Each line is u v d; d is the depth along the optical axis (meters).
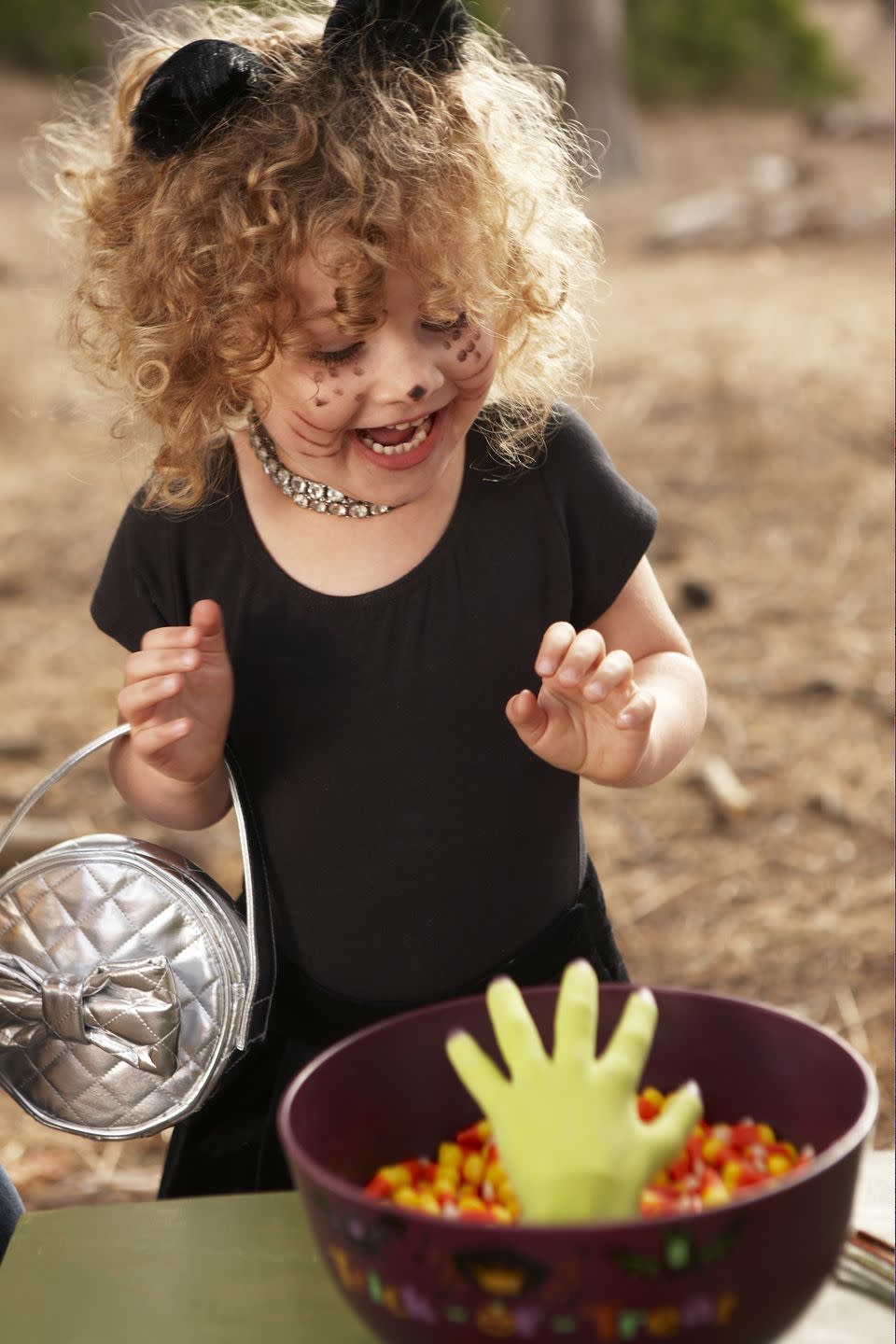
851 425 6.12
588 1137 0.87
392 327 1.28
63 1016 1.41
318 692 1.48
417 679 1.47
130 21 1.81
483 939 1.52
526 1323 0.83
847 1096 0.99
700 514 5.48
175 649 1.34
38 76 15.94
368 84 1.34
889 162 11.55
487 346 1.33
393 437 1.33
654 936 3.22
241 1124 1.56
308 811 1.50
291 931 1.54
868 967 3.06
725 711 4.15
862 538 5.21
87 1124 1.43
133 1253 1.14
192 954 1.41
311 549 1.46
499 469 1.49
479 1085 0.91
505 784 1.50
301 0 1.66
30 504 5.91
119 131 1.49
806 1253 0.85
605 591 1.53
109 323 1.49
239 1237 1.16
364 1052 1.04
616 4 12.24
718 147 13.80
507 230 1.40
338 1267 0.88
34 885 1.42
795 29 16.83
